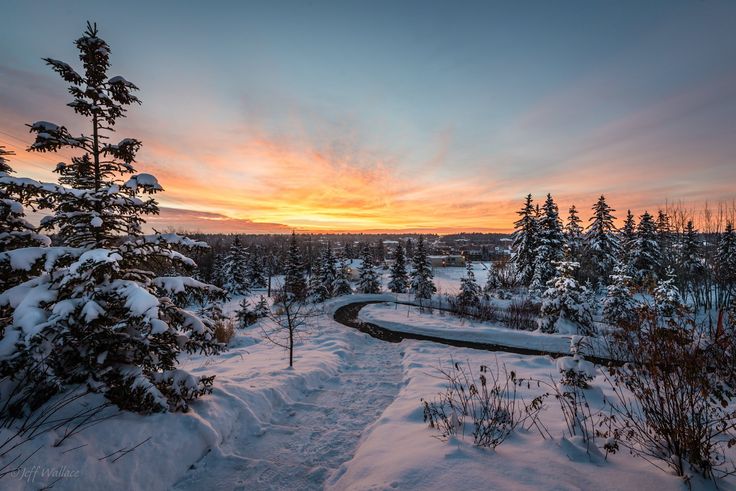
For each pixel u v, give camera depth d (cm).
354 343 1166
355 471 340
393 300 2486
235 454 396
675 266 2986
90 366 369
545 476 275
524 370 749
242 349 1023
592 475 273
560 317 1276
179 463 352
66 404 338
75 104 422
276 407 547
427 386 623
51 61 395
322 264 3456
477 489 264
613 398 480
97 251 359
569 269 1302
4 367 300
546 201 2648
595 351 979
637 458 302
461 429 384
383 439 401
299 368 738
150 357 411
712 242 2739
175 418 396
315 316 1633
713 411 308
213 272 4262
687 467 274
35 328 313
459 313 1816
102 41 440
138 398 373
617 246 2861
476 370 752
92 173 467
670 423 294
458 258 8894
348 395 621
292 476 355
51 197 401
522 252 2755
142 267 507
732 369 334
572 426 372
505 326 1588
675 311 342
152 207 467
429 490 271
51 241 458
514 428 385
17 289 362
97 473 292
